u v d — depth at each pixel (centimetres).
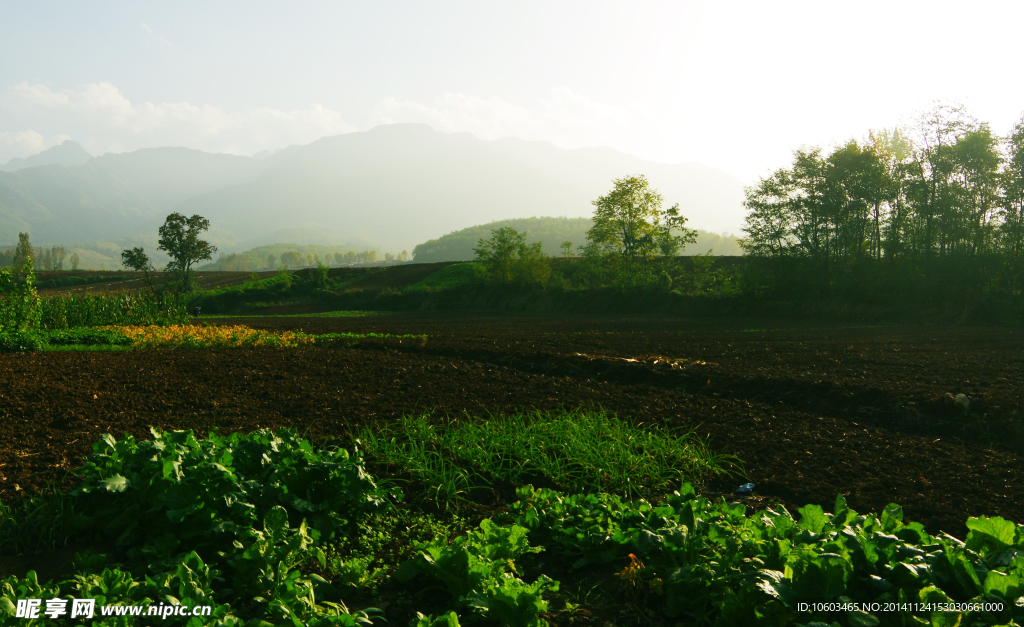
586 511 444
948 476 604
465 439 662
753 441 725
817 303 3228
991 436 782
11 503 445
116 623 279
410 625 320
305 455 473
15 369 1146
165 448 443
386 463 595
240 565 357
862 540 332
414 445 625
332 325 3138
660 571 368
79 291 7019
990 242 3075
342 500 454
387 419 802
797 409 952
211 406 868
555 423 729
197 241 5800
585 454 616
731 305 3491
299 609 309
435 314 4328
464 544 379
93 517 416
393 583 381
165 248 5725
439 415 840
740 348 1730
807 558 315
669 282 3997
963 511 508
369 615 338
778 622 301
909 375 1188
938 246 3150
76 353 1525
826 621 292
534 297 4591
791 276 3381
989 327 2539
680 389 1111
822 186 3294
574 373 1274
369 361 1430
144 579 353
